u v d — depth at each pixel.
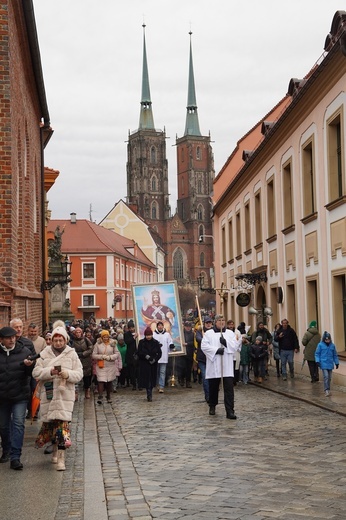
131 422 15.18
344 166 19.91
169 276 154.50
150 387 19.48
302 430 13.16
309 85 21.86
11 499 8.12
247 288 35.38
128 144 159.88
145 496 8.28
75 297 77.81
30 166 22.41
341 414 15.27
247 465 9.95
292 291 27.16
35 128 25.56
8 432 10.30
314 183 23.27
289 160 26.33
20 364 9.89
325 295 22.09
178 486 8.77
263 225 31.42
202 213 161.38
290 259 26.56
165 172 157.25
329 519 7.09
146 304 24.72
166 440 12.45
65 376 9.80
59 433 9.91
